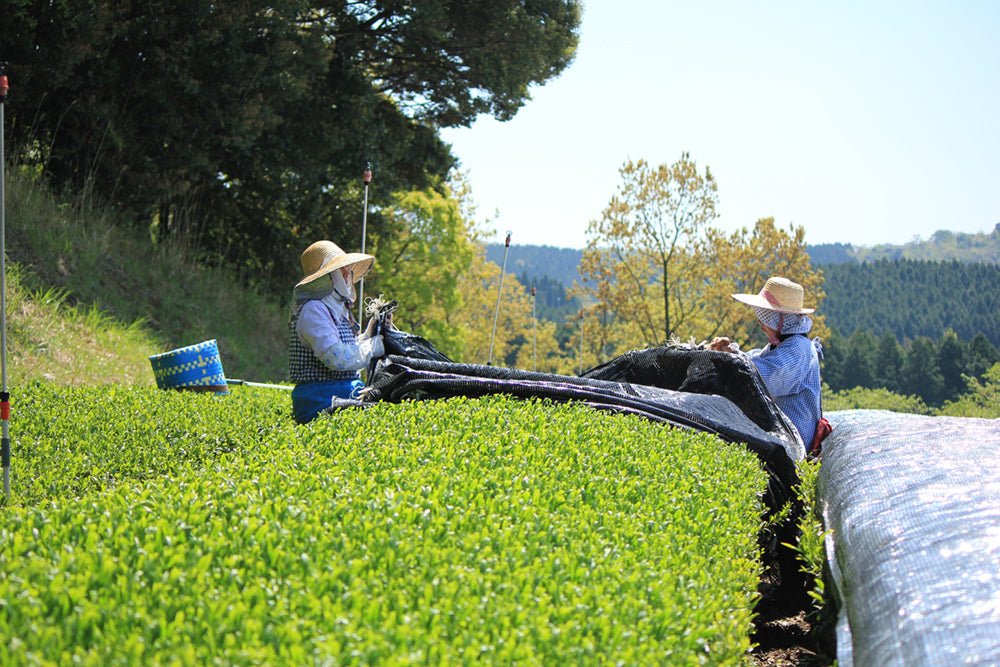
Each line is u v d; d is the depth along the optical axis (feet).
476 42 82.33
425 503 12.52
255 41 67.41
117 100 63.62
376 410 19.51
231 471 14.44
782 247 158.61
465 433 17.53
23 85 56.39
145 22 60.70
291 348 22.49
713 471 17.52
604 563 11.11
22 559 9.52
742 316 160.04
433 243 126.31
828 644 14.30
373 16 81.82
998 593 10.04
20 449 21.27
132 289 60.03
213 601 8.73
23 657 7.39
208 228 80.12
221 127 66.13
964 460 15.10
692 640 9.68
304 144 74.79
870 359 345.92
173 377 32.55
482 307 229.66
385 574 10.02
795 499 21.13
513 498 13.21
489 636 8.66
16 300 46.50
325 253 22.33
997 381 209.36
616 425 19.63
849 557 13.20
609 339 173.37
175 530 10.76
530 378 22.77
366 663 7.76
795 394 24.48
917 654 9.66
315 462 14.84
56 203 60.29
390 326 23.27
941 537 11.88
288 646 8.06
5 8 52.95
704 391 23.61
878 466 15.79
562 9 84.79
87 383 43.52
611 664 8.38
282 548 10.46
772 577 18.99
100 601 8.61
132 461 21.39
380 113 83.51
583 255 164.35
